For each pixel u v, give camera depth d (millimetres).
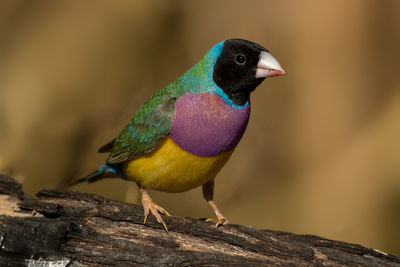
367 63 15594
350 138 15391
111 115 14508
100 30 15797
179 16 16266
